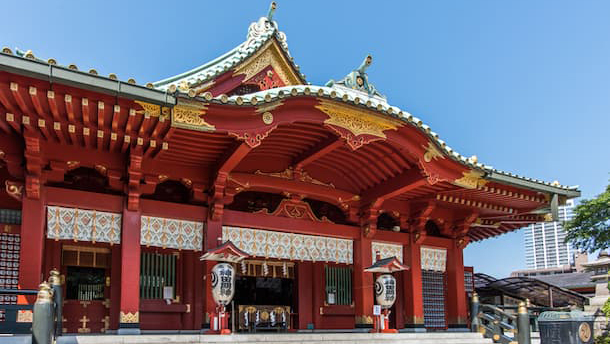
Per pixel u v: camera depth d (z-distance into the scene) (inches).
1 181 548.7
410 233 753.6
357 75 695.7
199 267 613.6
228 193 610.5
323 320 708.0
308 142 608.4
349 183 709.3
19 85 399.9
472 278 886.4
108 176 543.2
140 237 556.7
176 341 483.5
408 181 637.9
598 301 869.2
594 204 903.7
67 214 532.7
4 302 524.4
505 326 665.0
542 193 717.3
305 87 513.7
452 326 770.2
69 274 573.9
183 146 537.3
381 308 662.5
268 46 697.6
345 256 705.6
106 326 571.5
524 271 2714.1
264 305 698.8
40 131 475.8
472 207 756.6
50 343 359.6
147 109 452.1
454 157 614.5
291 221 661.9
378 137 565.9
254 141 499.8
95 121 466.0
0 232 536.1
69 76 399.9
